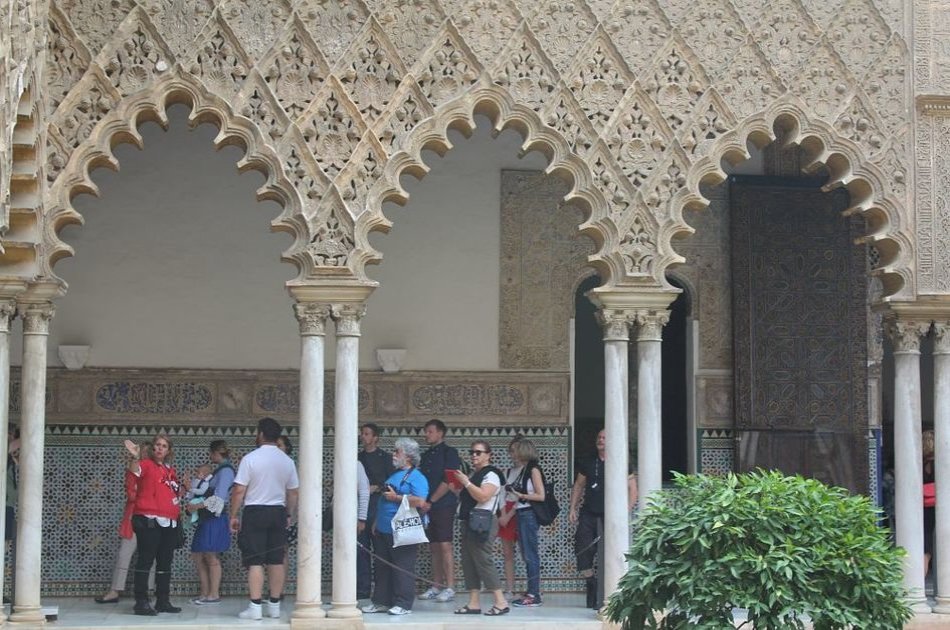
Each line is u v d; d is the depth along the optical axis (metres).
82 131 12.92
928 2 14.12
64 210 12.85
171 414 15.40
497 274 16.08
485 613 13.88
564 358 16.12
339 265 13.23
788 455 16.30
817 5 13.98
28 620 12.66
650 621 10.54
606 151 13.64
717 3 13.87
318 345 13.22
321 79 13.30
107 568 15.06
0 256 12.63
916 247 13.98
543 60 13.62
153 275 15.48
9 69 10.41
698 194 13.73
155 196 15.54
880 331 16.58
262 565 13.45
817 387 16.42
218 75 13.17
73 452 15.15
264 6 13.27
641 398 13.62
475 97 13.48
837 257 16.53
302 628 12.91
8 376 12.94
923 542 14.14
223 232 15.62
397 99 13.37
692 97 13.79
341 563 13.12
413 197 16.00
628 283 13.61
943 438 13.94
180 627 12.90
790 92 13.88
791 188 16.50
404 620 13.40
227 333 15.57
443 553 14.66
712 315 16.47
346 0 13.38
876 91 14.02
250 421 15.54
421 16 13.45
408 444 13.76
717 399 16.42
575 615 13.91
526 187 16.17
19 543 12.77
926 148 14.05
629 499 14.64
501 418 15.99
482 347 16.02
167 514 13.71
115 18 13.02
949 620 13.62
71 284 15.32
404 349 15.87
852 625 10.15
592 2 13.70
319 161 13.27
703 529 10.24
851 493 16.30
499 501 14.55
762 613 10.09
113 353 15.34
